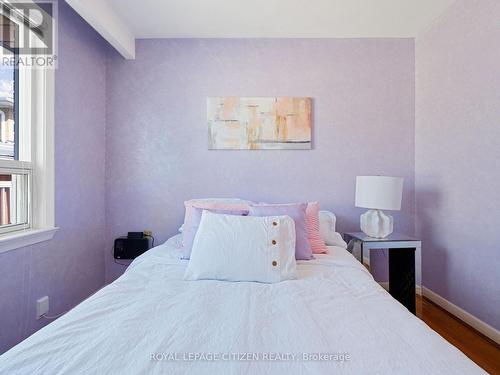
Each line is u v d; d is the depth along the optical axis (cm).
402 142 243
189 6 199
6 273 142
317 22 220
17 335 149
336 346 77
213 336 82
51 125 172
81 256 207
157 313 96
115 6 198
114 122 240
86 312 96
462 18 192
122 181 241
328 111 242
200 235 141
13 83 161
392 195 199
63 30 185
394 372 66
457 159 198
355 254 212
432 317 200
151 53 240
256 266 130
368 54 242
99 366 67
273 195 241
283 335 83
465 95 190
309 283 126
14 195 158
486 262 175
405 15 212
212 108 239
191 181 242
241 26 224
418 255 202
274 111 239
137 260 174
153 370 66
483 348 162
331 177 242
